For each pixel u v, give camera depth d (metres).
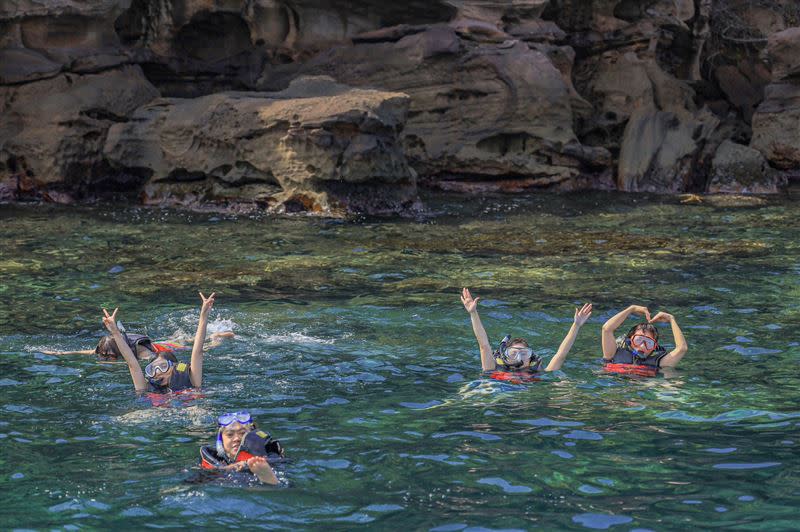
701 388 8.44
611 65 26.69
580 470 6.36
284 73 24.69
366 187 20.02
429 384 8.61
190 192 20.78
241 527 5.50
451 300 12.12
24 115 21.22
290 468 6.42
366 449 6.83
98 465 6.59
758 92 29.91
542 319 11.17
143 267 14.16
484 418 7.57
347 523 5.51
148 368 8.45
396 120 20.36
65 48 22.30
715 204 21.22
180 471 6.43
